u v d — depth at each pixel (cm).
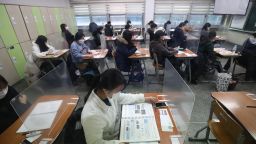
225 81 284
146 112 128
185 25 568
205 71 343
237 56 323
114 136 114
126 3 762
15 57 372
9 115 145
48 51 368
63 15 658
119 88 96
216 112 147
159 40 313
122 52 301
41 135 116
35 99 135
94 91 103
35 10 470
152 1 747
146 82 342
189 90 93
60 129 121
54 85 166
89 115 94
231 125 124
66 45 556
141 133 106
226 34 696
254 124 115
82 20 809
